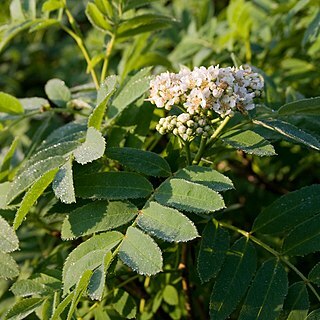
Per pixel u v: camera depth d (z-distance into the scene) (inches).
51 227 29.3
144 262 20.0
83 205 23.6
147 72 26.0
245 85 23.0
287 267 27.2
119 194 22.2
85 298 24.9
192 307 26.5
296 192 23.7
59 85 28.8
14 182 22.1
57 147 23.1
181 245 25.6
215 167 30.7
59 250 28.0
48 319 22.0
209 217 23.5
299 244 23.0
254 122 23.5
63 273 21.1
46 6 28.1
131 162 23.1
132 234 20.8
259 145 22.7
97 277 20.1
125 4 28.0
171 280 26.9
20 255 31.4
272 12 33.2
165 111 27.6
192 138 23.3
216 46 34.2
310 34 29.5
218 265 22.6
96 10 27.3
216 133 23.4
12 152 26.0
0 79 44.6
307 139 22.6
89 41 38.4
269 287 22.4
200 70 22.6
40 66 46.1
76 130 25.7
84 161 21.9
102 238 21.2
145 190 22.3
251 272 22.7
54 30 46.6
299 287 22.6
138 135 25.3
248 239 23.3
